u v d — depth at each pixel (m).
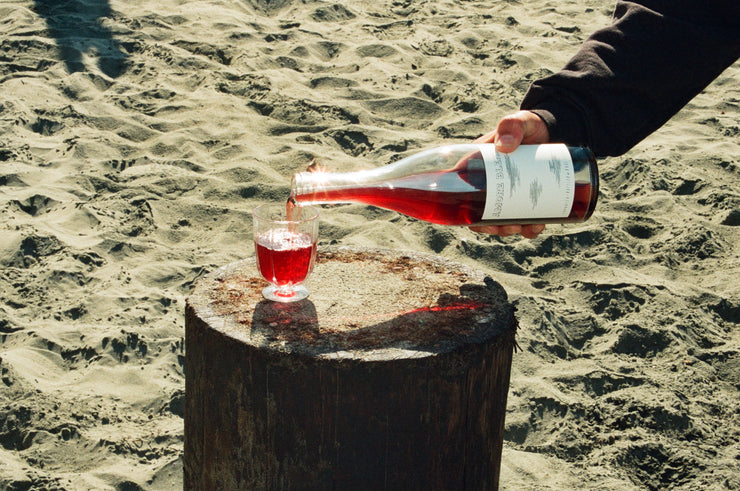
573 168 1.82
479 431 1.78
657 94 1.98
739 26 1.99
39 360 3.08
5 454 2.64
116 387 2.98
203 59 6.13
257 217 1.83
